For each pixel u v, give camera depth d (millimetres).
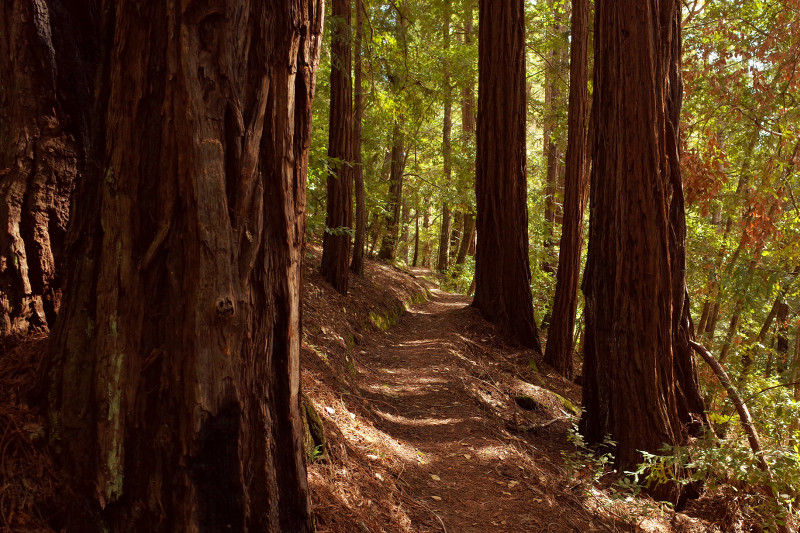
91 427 2002
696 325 14977
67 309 2123
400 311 11766
